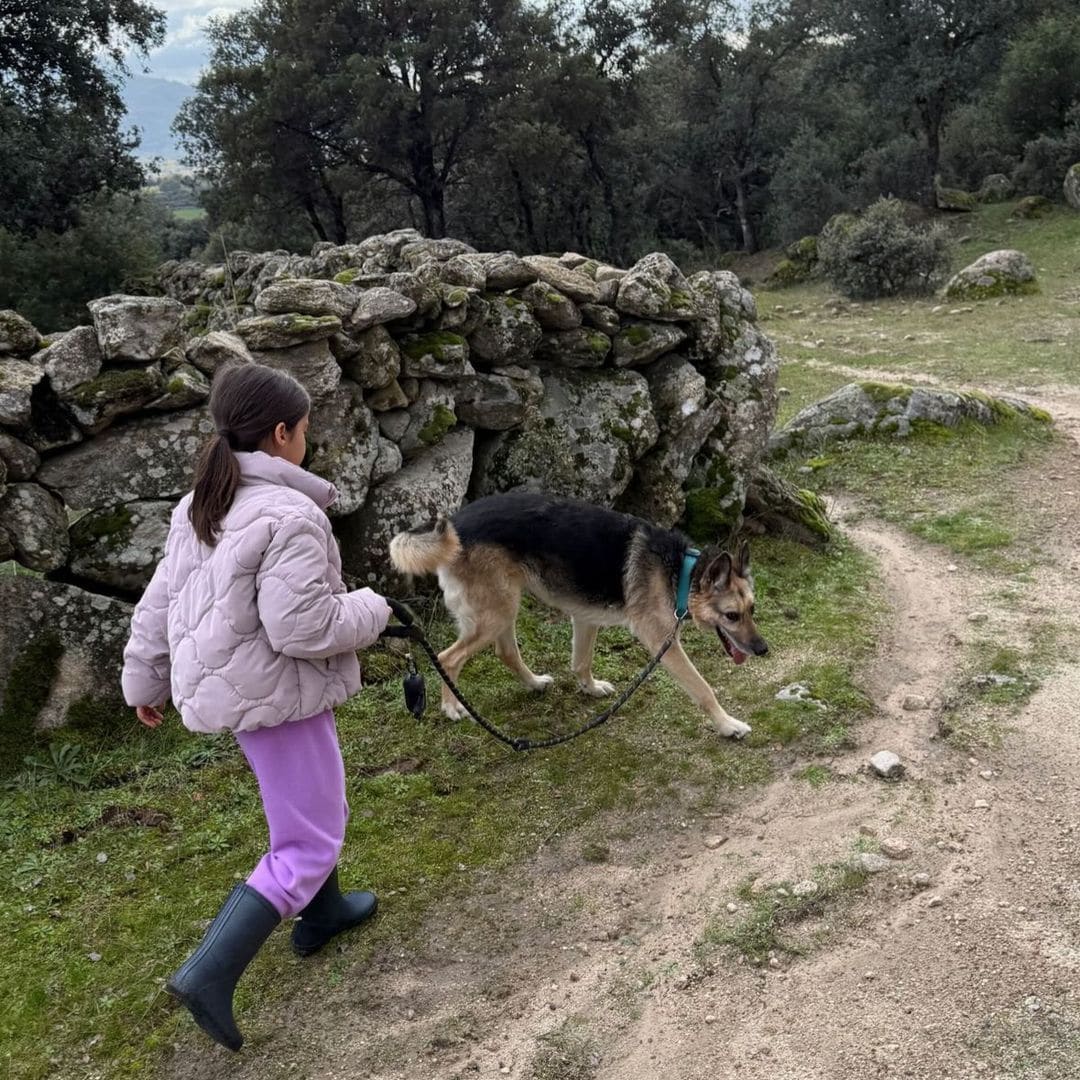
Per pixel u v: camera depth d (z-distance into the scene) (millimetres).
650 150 39531
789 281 31359
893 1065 2834
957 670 5352
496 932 3453
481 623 4762
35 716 4371
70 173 24453
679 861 3852
